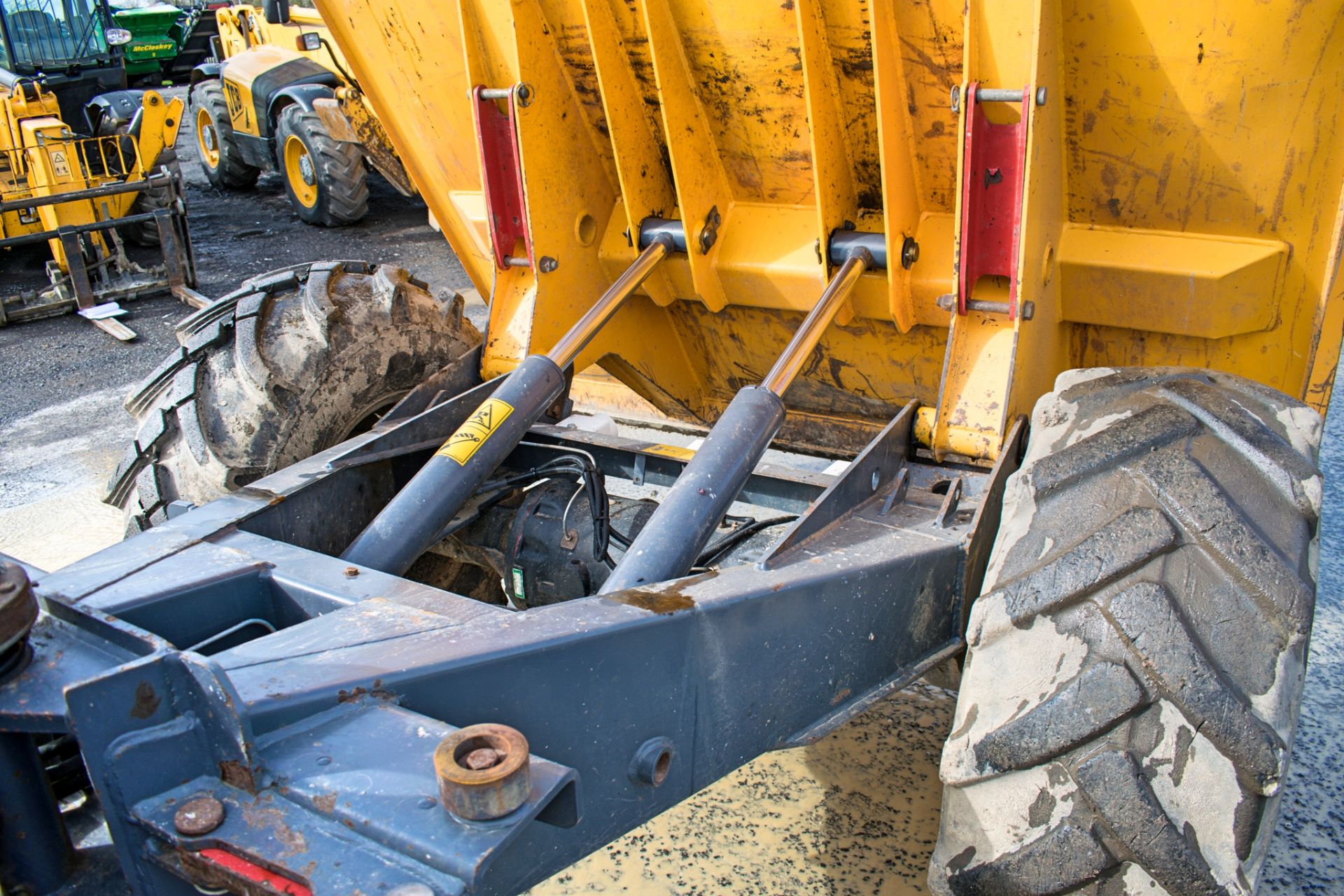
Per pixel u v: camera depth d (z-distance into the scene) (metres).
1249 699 1.53
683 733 1.74
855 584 1.91
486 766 1.13
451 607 1.69
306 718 1.32
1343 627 3.34
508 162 2.80
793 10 2.38
